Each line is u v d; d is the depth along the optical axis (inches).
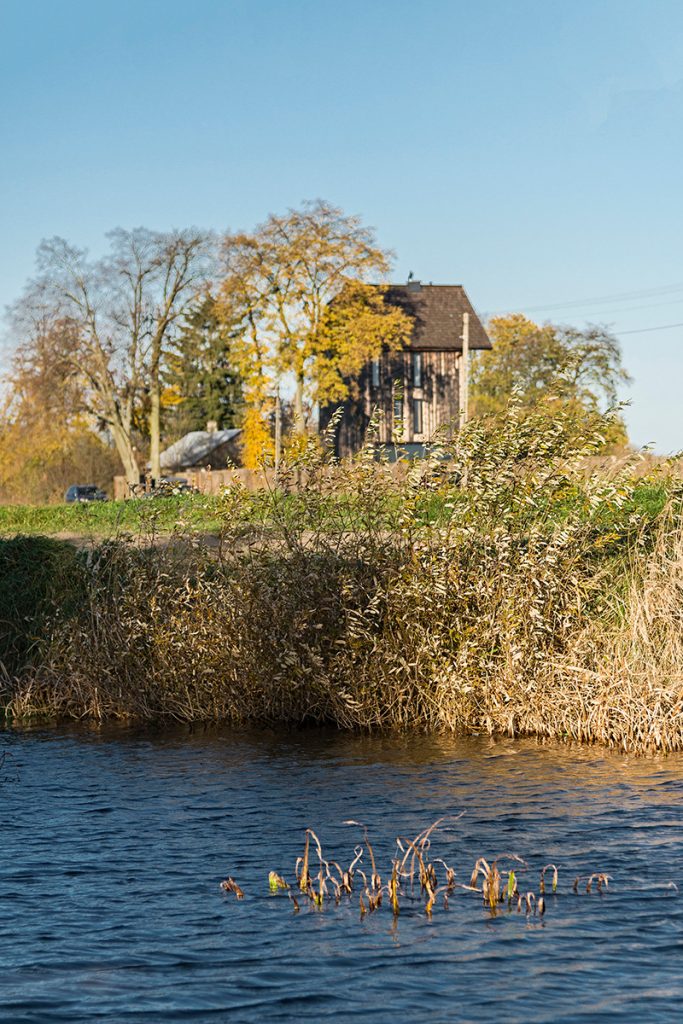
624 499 733.3
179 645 773.9
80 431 3599.9
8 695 843.4
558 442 740.7
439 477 743.1
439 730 716.0
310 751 668.7
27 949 355.6
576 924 369.7
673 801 527.5
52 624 867.4
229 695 769.6
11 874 434.9
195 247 3479.3
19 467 3614.7
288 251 3090.6
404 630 724.0
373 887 411.5
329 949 351.6
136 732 753.0
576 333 4013.3
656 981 323.3
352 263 3110.2
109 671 799.7
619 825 488.4
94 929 372.8
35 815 528.7
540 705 687.7
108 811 534.6
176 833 492.7
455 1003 310.3
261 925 374.0
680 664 650.2
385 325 3174.2
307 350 3115.2
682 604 673.6
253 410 3184.1
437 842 469.7
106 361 3417.8
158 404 3563.0
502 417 753.6
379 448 767.7
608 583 730.8
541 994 315.3
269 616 754.8
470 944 353.7
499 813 512.7
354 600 734.5
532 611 685.9
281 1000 314.0
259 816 519.8
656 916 375.6
